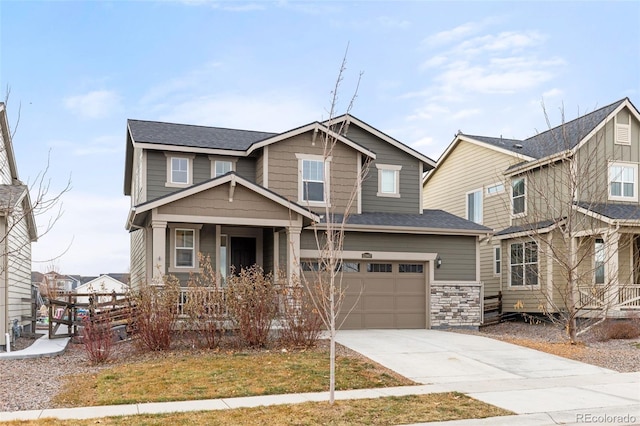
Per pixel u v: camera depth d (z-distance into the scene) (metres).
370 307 19.94
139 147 19.45
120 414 8.52
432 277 20.59
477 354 14.16
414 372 12.12
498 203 25.86
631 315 19.72
